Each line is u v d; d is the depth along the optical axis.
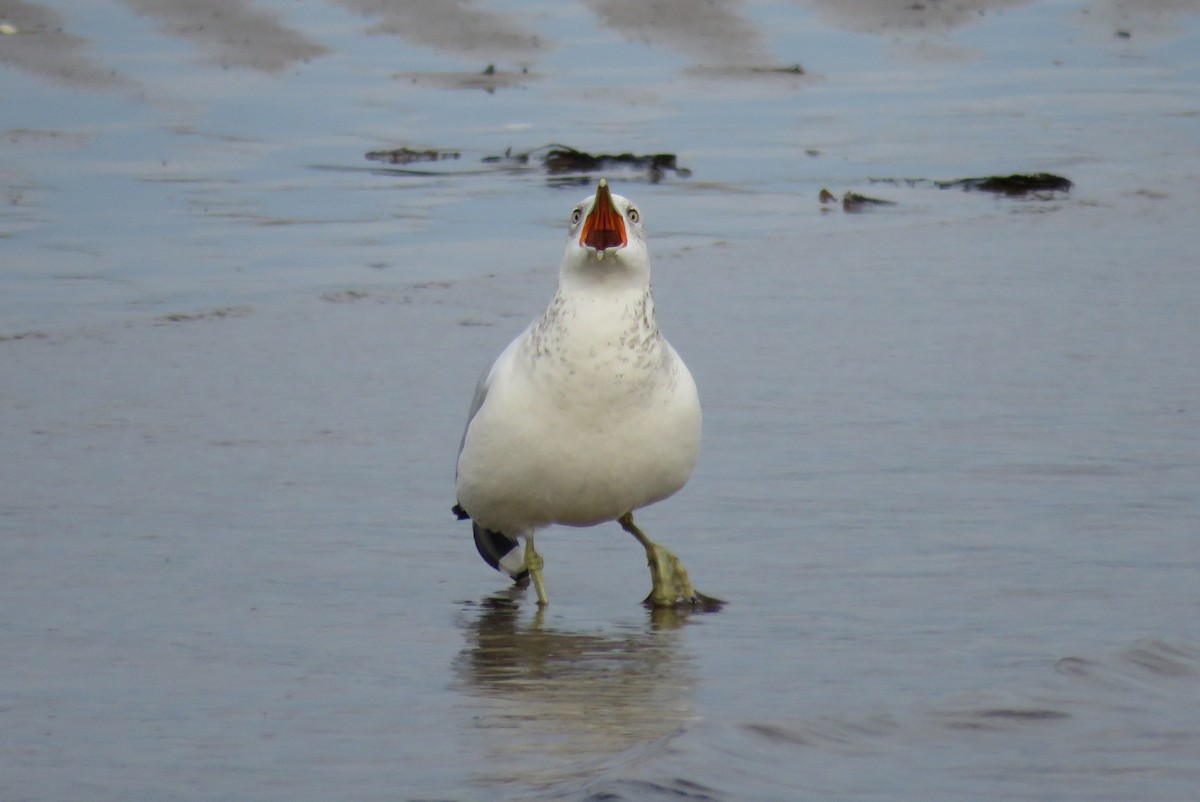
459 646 8.91
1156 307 18.00
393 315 17.97
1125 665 7.95
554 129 30.53
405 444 13.28
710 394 14.59
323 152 28.03
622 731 7.37
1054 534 10.67
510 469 9.73
